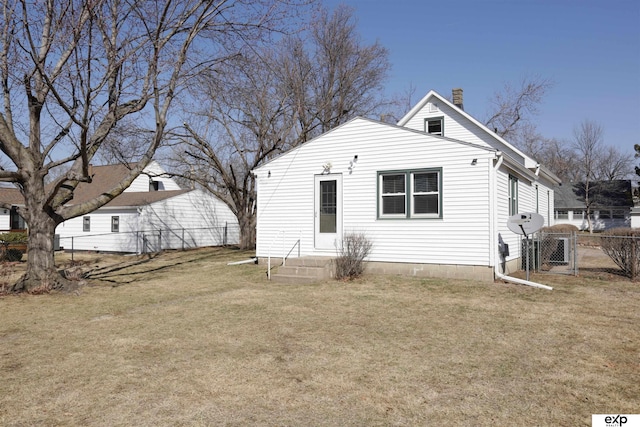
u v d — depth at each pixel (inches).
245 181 964.6
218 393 189.5
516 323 304.7
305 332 285.6
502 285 448.1
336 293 418.6
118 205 978.7
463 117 792.9
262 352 244.8
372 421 164.4
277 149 957.2
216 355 239.9
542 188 880.3
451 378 205.6
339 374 211.0
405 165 518.6
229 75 542.6
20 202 1155.3
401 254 518.0
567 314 329.1
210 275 561.9
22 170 450.6
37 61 358.9
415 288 438.3
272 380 203.8
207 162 941.2
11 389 195.6
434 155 503.2
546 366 220.4
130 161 709.3
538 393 187.9
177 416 168.6
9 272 596.1
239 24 497.0
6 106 450.9
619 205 1828.2
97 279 545.0
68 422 164.6
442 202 497.4
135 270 639.1
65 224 1075.3
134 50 434.9
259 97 882.8
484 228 476.4
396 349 249.0
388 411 172.4
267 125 933.2
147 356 239.3
